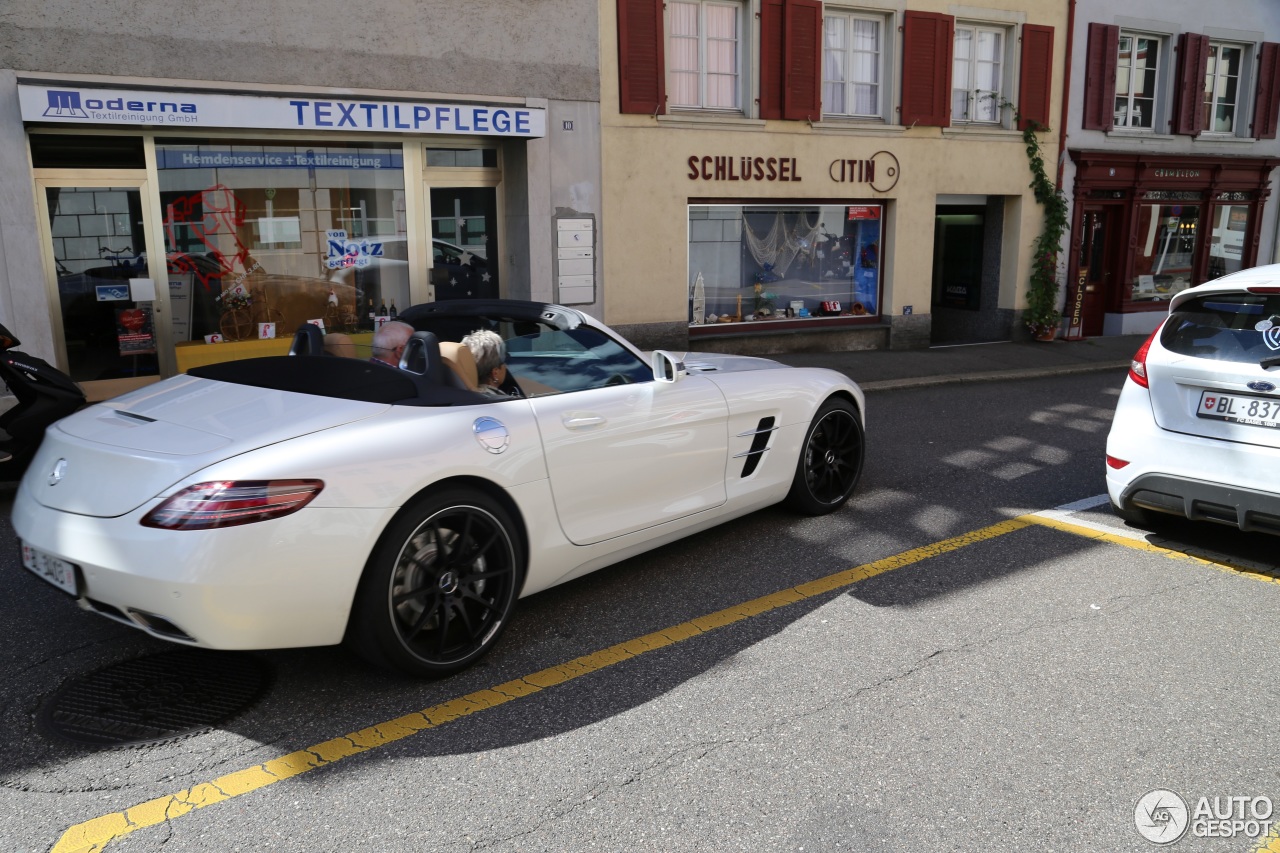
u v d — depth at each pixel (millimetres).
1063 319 14617
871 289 13289
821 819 2660
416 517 3244
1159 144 15008
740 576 4543
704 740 3076
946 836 2586
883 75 12656
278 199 9406
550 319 4168
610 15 10609
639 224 11164
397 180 10008
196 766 2908
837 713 3248
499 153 10609
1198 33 14906
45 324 8250
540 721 3195
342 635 3162
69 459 3215
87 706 3256
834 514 5555
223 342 9328
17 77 7777
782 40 11672
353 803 2732
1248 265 16531
